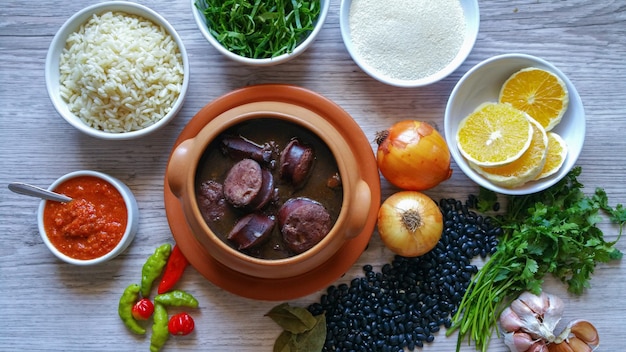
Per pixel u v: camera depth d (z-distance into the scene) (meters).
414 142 0.64
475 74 0.67
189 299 0.68
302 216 0.58
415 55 0.67
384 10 0.67
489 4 0.70
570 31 0.70
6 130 0.70
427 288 0.69
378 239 0.70
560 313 0.67
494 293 0.67
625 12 0.70
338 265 0.66
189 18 0.69
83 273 0.69
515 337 0.67
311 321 0.67
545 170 0.66
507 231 0.69
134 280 0.69
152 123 0.66
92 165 0.70
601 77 0.70
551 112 0.67
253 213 0.60
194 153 0.59
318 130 0.60
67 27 0.65
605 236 0.70
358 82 0.70
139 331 0.68
